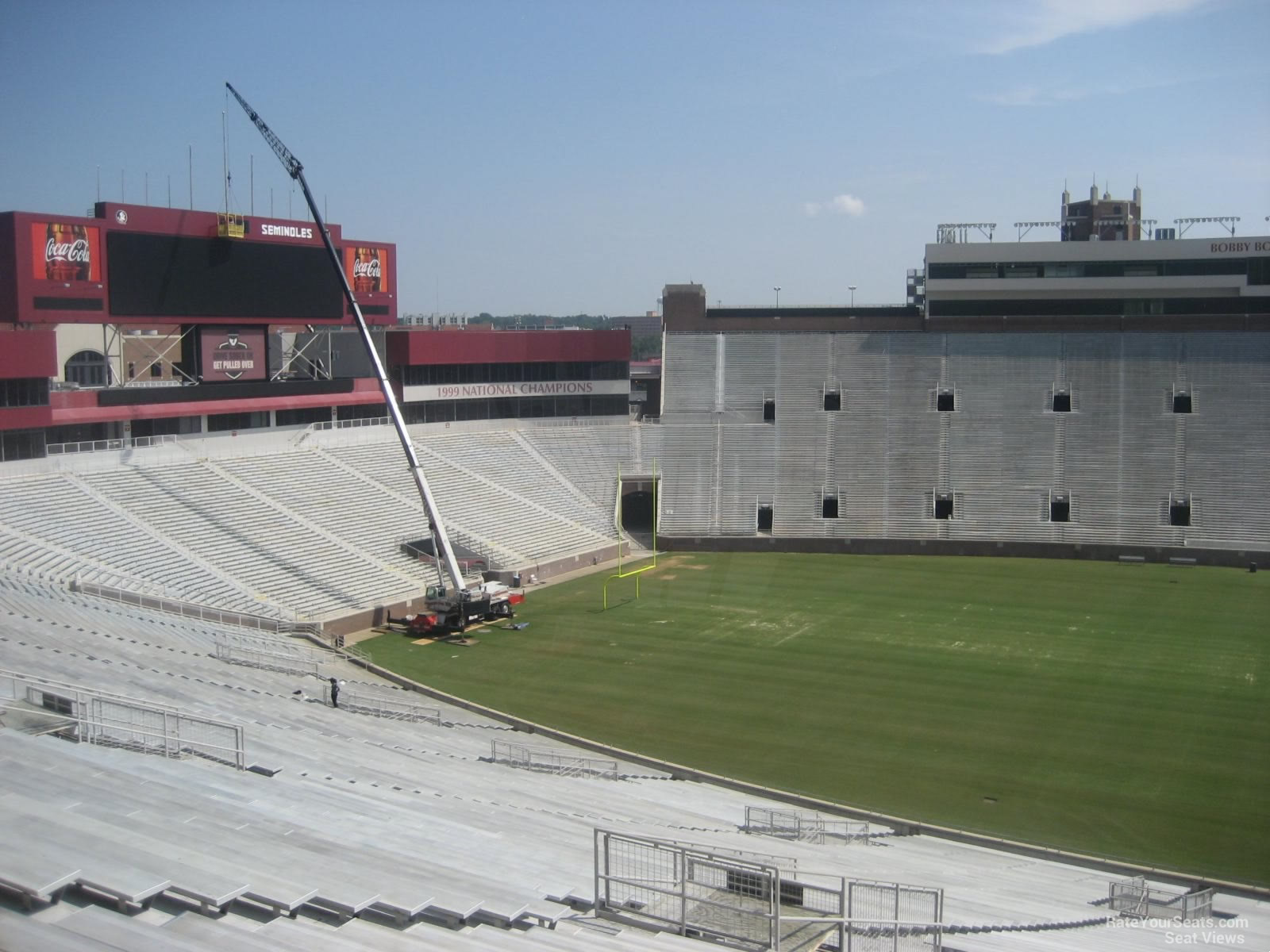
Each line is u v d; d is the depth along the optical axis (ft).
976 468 233.55
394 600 170.09
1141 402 237.66
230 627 145.38
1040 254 249.75
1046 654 146.20
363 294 205.98
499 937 49.32
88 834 53.83
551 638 157.28
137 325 193.36
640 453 245.45
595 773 103.60
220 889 49.06
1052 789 102.68
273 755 87.30
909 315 268.21
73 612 127.75
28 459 160.45
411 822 68.85
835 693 131.54
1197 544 213.25
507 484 226.58
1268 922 71.97
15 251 154.20
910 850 86.99
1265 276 240.12
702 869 63.31
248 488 185.98
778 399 251.80
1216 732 116.57
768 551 226.99
